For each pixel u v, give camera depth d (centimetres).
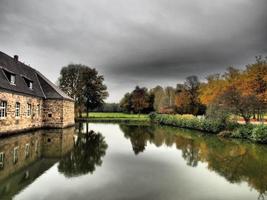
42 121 3102
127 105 8694
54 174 984
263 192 816
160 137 2409
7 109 2142
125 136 2478
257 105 2484
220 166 1173
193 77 5959
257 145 1870
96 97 6212
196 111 5794
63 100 3134
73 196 743
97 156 1386
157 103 9219
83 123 4784
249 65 3247
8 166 1071
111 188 826
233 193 803
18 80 2603
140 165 1180
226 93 2670
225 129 2655
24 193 759
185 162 1258
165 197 753
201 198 755
